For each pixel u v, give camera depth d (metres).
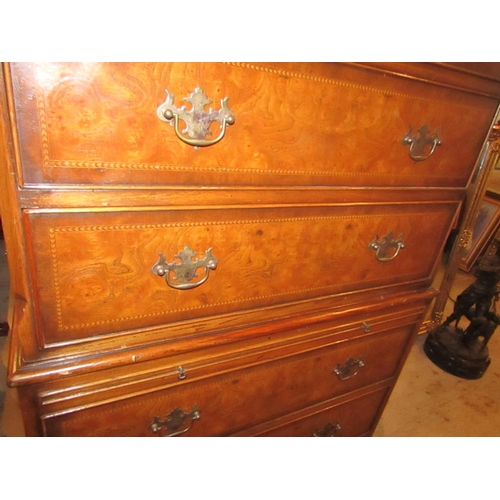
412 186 0.71
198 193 0.51
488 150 1.54
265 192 0.56
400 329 0.93
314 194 0.60
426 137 0.66
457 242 1.67
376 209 0.69
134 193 0.47
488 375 1.60
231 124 0.48
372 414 1.08
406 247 0.79
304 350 0.78
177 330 0.60
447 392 1.47
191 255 0.55
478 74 0.63
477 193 1.59
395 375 1.03
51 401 0.55
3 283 1.69
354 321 0.82
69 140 0.41
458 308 1.64
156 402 0.65
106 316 0.53
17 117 0.38
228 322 0.65
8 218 0.42
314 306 0.74
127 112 0.42
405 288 0.86
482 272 1.55
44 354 0.51
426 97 0.62
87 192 0.44
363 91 0.56
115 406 0.61
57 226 0.45
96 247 0.48
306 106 0.53
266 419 0.84
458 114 0.67
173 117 0.44
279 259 0.64
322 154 0.58
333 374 0.88
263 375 0.76
